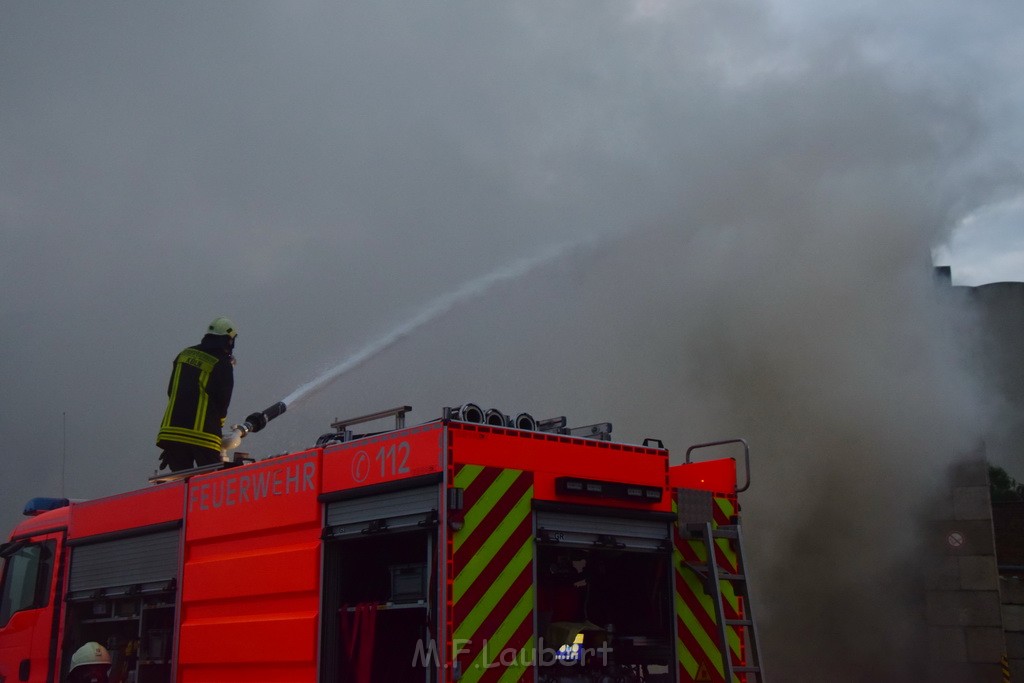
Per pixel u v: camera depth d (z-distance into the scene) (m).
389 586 5.13
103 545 6.90
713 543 5.55
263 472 5.63
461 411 4.82
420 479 4.70
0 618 7.70
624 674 5.43
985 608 11.50
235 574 5.66
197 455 7.46
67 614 7.04
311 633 5.06
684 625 5.57
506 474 4.84
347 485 5.09
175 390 7.59
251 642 5.43
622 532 5.34
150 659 6.27
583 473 5.21
